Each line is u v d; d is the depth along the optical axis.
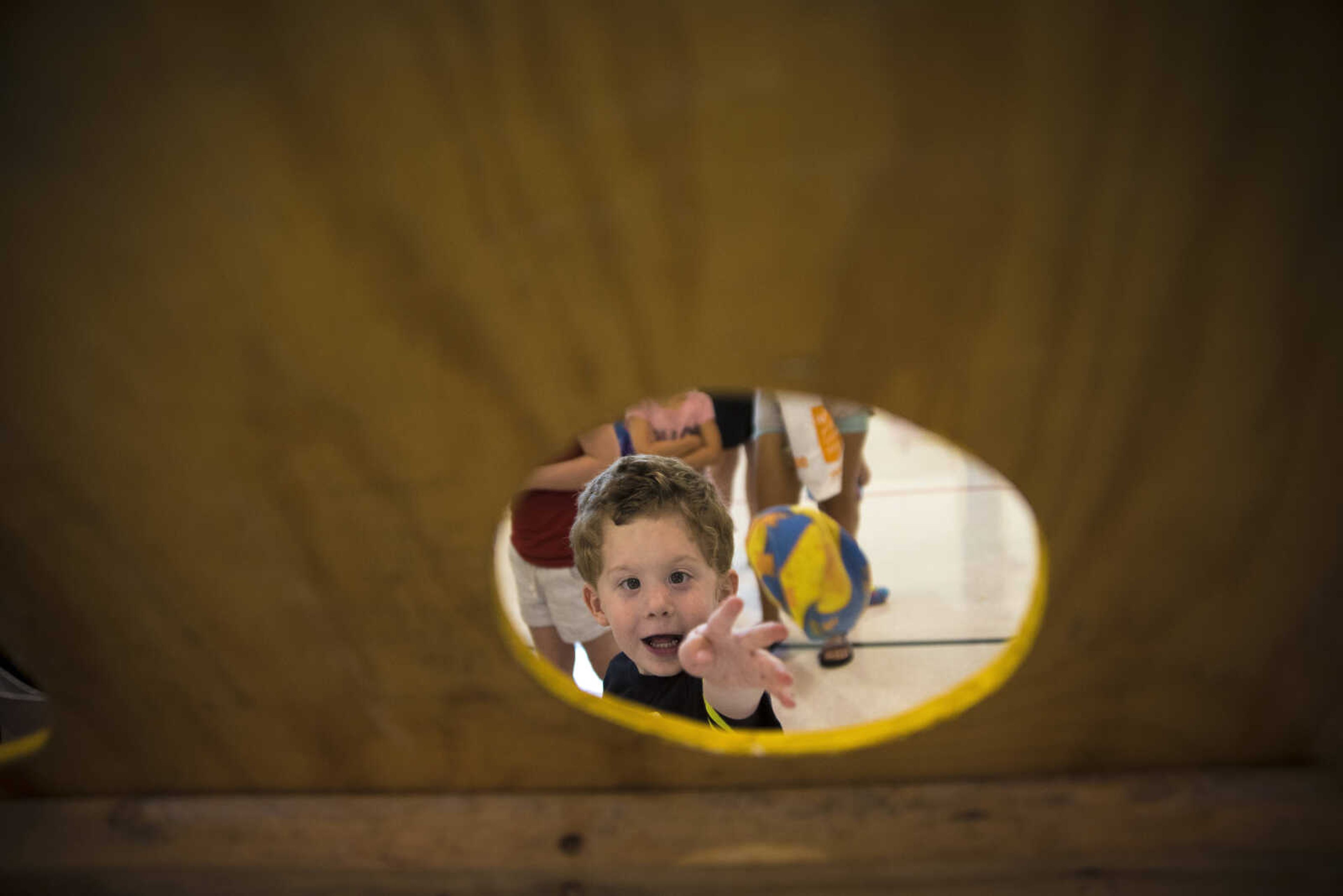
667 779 0.68
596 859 0.65
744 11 0.43
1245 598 0.56
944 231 0.47
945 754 0.65
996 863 0.64
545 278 0.50
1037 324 0.49
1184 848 0.62
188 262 0.50
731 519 1.27
